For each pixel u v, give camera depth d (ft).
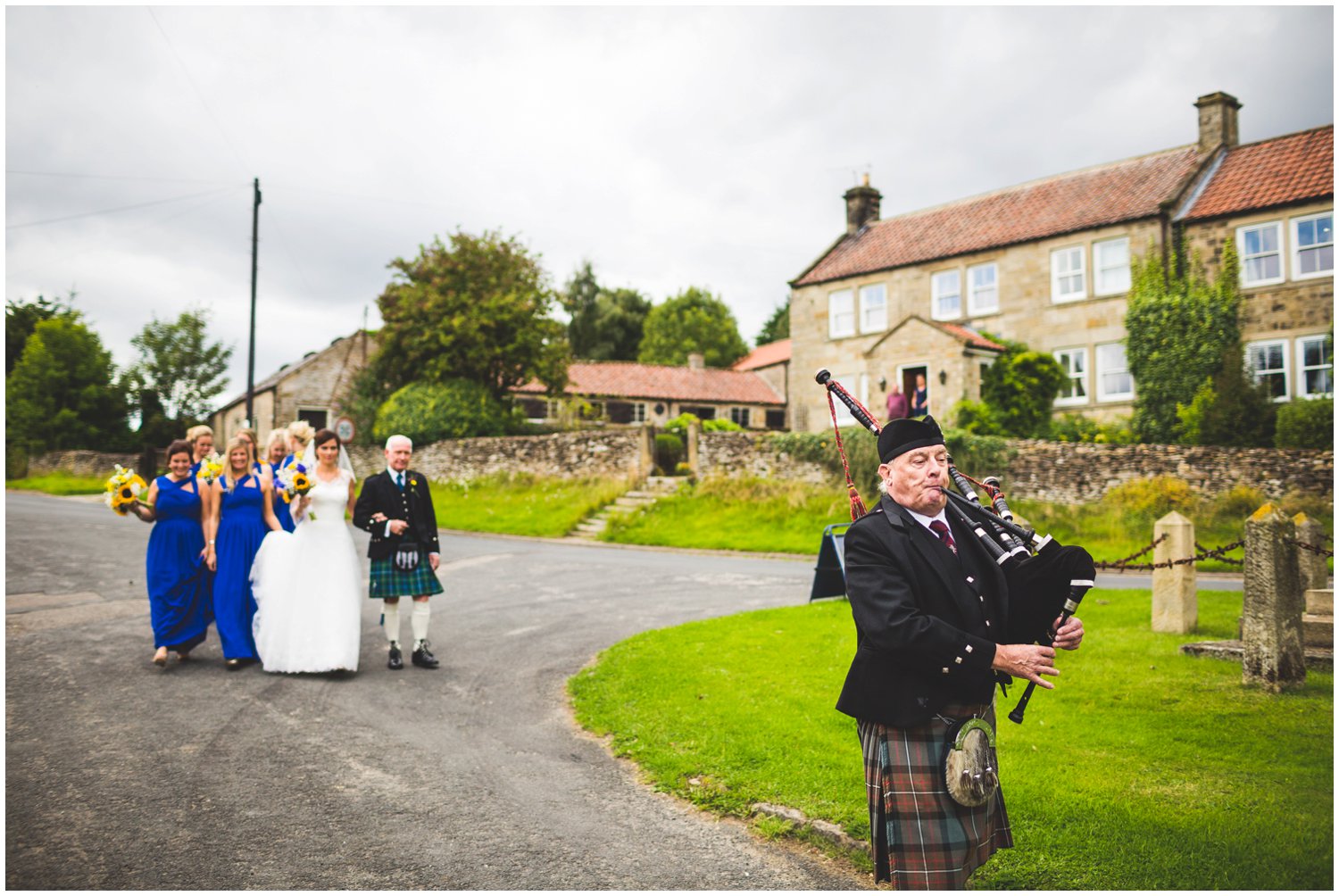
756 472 71.15
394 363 95.30
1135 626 28.66
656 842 13.75
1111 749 16.60
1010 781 14.99
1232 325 70.03
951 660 8.87
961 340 75.20
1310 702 19.16
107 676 22.07
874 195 102.37
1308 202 66.95
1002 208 89.10
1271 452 57.41
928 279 88.48
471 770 16.79
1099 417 77.10
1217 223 71.46
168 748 17.25
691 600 36.04
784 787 15.26
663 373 127.34
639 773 16.79
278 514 25.76
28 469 108.88
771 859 13.24
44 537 46.78
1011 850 12.55
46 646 24.63
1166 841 12.71
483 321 89.45
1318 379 66.64
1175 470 59.88
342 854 13.07
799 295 99.19
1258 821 13.25
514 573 42.88
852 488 11.16
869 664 9.53
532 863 12.94
